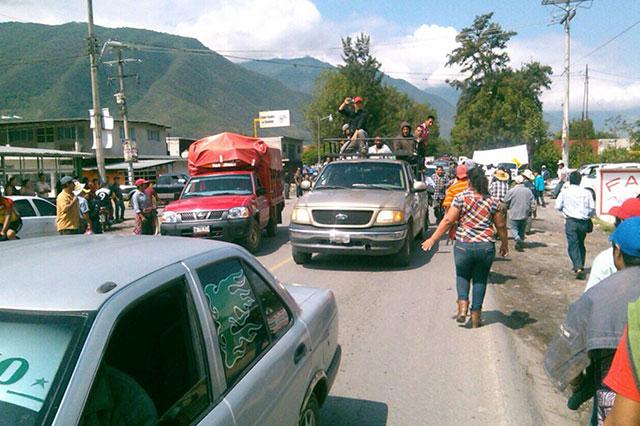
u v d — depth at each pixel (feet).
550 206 79.77
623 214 10.85
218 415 7.04
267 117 289.12
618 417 5.91
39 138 163.84
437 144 336.90
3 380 5.58
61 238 9.63
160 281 7.14
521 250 39.22
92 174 143.02
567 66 107.14
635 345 5.85
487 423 13.25
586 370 8.50
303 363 10.06
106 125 82.02
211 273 8.41
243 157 42.27
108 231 59.82
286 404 9.05
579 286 27.86
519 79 197.47
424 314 22.26
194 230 34.99
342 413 13.76
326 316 12.10
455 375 16.10
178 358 7.26
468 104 203.00
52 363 5.63
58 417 5.21
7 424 5.23
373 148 44.16
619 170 53.06
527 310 23.31
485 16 200.03
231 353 7.97
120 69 106.63
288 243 43.09
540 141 175.83
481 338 19.20
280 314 10.07
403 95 319.06
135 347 7.02
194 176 42.16
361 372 16.39
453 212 19.34
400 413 13.78
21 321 6.01
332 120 239.09
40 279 6.72
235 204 35.96
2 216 29.55
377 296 25.21
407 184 34.04
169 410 6.51
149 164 136.67
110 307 6.17
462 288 20.27
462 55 200.64
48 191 64.54
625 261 8.14
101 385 5.82
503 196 39.40
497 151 102.32
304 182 34.55
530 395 14.83
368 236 29.22
